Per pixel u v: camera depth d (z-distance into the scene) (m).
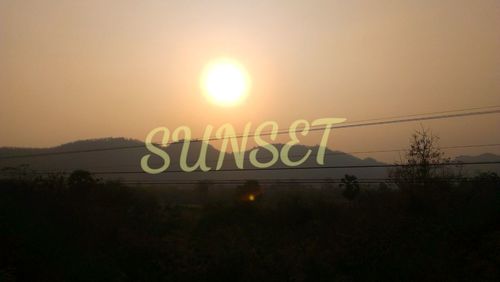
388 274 36.38
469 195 47.03
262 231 53.72
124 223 52.00
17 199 49.53
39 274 35.78
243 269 40.03
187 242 49.66
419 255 37.59
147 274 40.44
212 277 39.19
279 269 39.88
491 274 33.19
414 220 43.66
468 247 38.25
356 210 53.00
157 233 52.47
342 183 62.50
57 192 54.69
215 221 57.81
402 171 54.41
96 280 36.53
